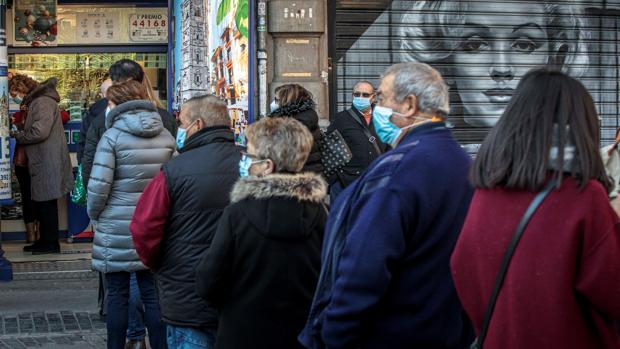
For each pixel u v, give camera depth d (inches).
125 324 217.0
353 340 119.6
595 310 101.6
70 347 247.1
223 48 321.1
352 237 118.7
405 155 122.8
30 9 392.2
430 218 120.6
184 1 342.3
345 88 333.1
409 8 338.6
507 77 350.6
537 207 102.8
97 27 397.1
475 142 349.7
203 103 182.9
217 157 180.2
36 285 320.5
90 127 248.1
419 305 121.6
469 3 345.4
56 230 372.2
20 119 380.5
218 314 162.7
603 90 359.6
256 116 311.6
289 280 150.3
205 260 151.9
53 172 364.8
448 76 345.7
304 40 322.3
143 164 213.2
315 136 238.1
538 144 103.3
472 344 120.0
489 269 105.4
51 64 395.9
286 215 149.1
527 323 101.8
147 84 247.8
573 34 355.9
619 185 186.9
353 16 333.1
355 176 287.9
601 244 99.7
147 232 179.6
